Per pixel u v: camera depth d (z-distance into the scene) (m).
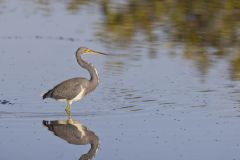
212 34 25.05
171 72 19.92
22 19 27.03
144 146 13.83
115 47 22.97
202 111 16.20
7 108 16.34
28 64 20.55
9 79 18.91
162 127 15.03
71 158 13.17
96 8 29.44
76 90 16.38
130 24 26.55
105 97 17.39
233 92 17.83
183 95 17.55
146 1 30.20
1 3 30.58
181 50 22.67
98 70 20.06
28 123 15.33
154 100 17.11
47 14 28.14
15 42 23.39
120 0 30.64
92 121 15.50
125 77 19.34
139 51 22.47
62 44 23.23
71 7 29.70
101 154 13.41
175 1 29.81
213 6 29.11
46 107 16.58
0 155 13.29
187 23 26.77
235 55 22.00
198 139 14.24
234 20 27.09
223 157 13.16
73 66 20.47
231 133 14.61
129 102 16.94
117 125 15.20
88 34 24.84
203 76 19.50
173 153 13.41
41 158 13.13
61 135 14.52
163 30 25.73
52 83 18.59
